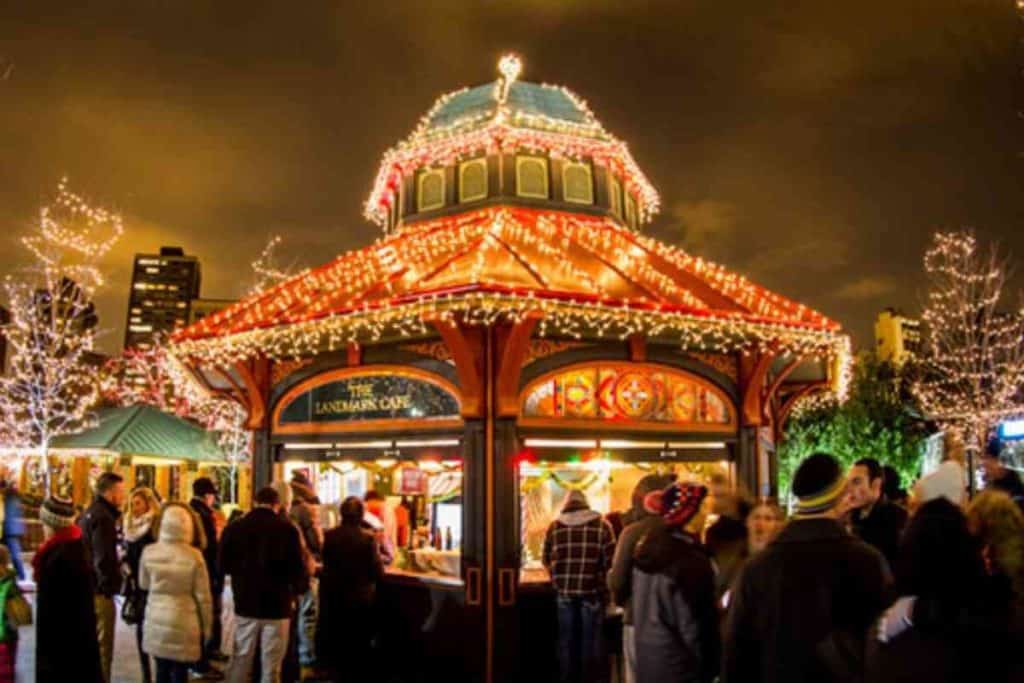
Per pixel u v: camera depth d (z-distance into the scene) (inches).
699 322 351.6
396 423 379.2
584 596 310.8
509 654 335.9
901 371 1175.0
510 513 342.6
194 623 280.7
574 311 328.2
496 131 470.0
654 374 384.2
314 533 375.9
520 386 352.5
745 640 157.0
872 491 228.7
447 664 347.6
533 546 415.8
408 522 438.9
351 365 394.6
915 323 1582.2
